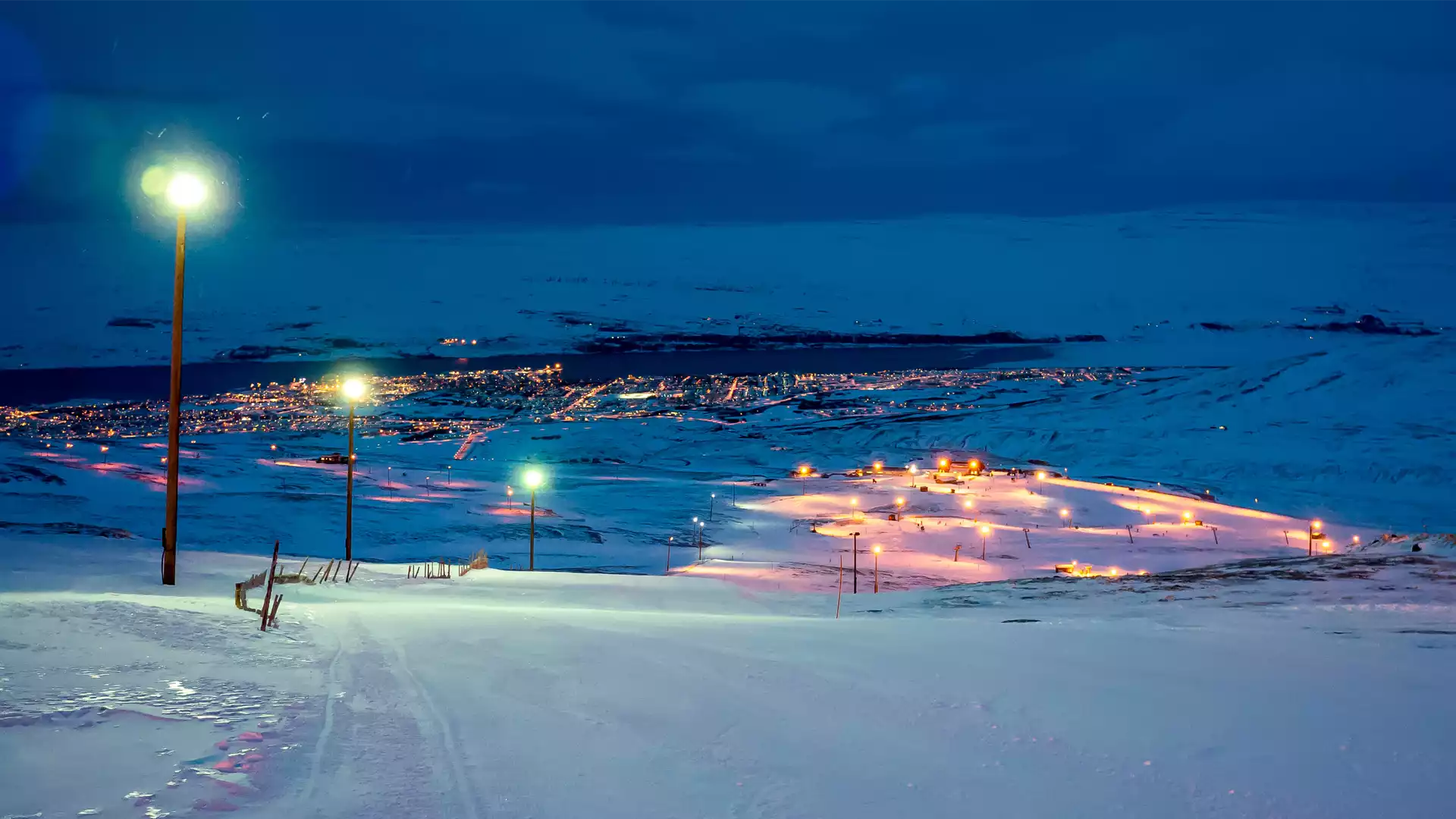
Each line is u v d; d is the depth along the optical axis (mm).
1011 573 64000
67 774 5891
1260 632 14047
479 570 35406
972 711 8562
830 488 110625
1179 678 10023
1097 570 65938
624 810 5953
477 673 9875
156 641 10109
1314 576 24859
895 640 12883
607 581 32281
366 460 126000
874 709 8625
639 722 8062
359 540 61375
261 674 9023
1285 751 7316
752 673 10219
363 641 11781
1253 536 84875
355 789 6094
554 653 11180
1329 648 12180
